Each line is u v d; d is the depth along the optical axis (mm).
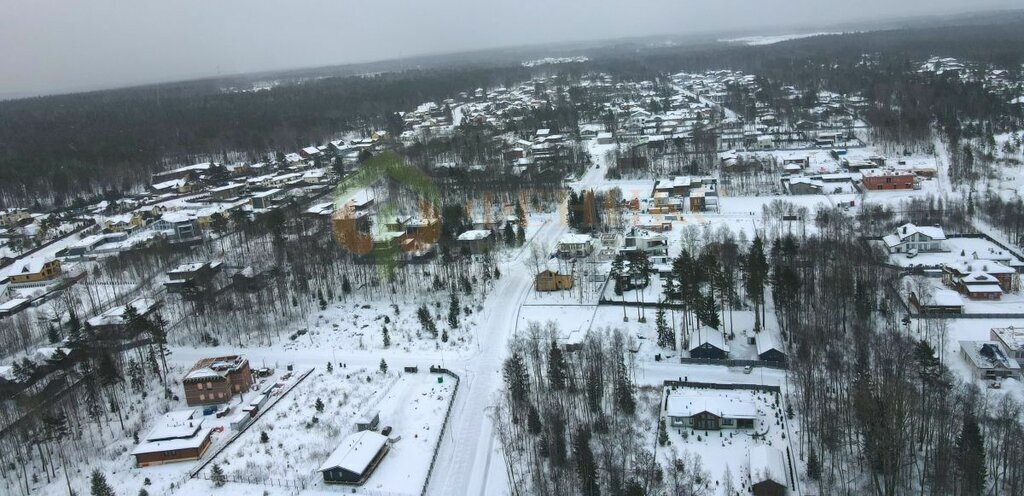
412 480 96500
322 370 131375
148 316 154875
